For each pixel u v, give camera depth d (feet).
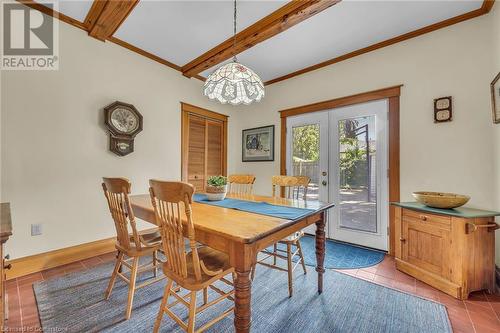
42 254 7.23
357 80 9.72
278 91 12.51
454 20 7.53
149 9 7.23
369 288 6.39
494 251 6.13
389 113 8.91
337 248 9.51
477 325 4.90
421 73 8.20
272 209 5.66
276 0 6.83
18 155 6.82
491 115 6.92
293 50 9.66
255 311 5.39
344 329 4.82
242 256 3.79
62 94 7.65
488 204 6.95
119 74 9.09
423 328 4.84
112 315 5.17
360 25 7.98
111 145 8.71
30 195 7.03
